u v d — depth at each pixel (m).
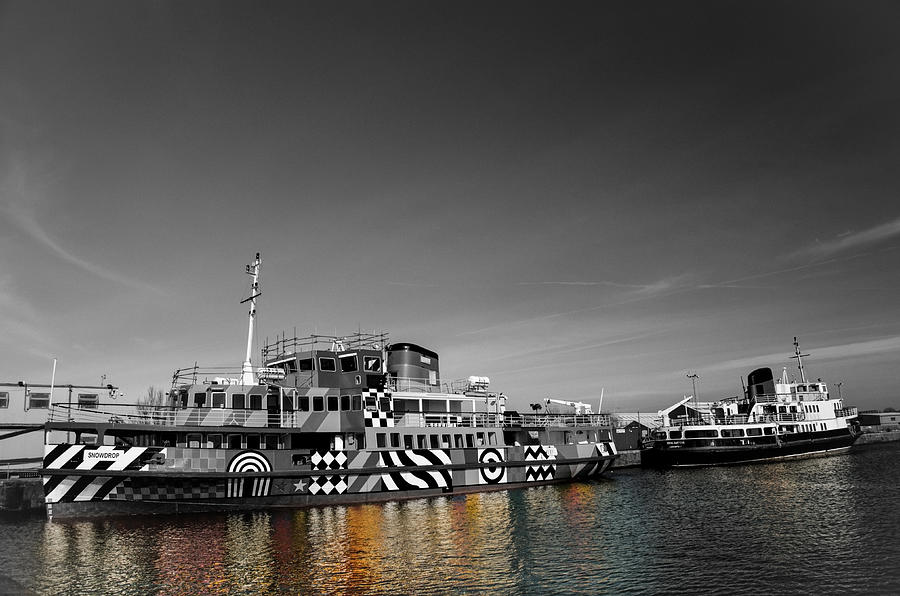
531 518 42.84
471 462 52.97
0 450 54.31
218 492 41.97
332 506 45.75
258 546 34.88
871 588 27.66
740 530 39.19
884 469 69.50
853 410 106.19
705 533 38.44
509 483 55.38
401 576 29.92
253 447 44.38
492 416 59.66
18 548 34.22
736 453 79.44
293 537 36.91
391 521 41.47
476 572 30.56
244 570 30.67
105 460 38.81
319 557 32.88
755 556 33.00
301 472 44.38
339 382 50.16
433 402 55.50
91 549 34.03
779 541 36.09
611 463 65.19
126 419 44.81
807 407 92.50
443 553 33.81
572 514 44.56
